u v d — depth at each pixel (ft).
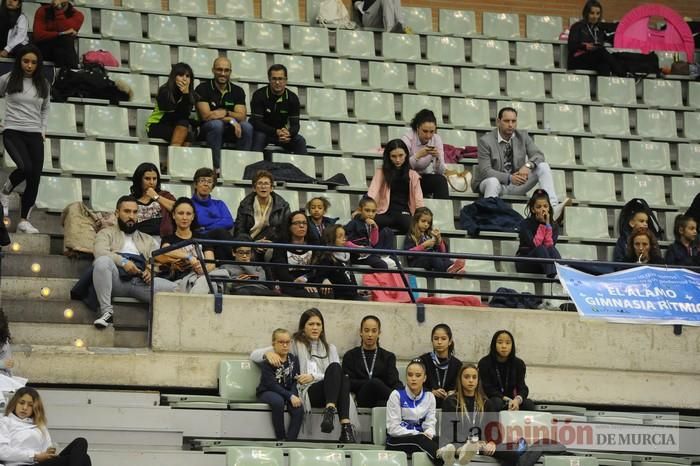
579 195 130.00
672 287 106.01
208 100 122.01
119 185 114.21
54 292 100.78
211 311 97.96
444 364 97.60
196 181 107.14
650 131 140.87
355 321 100.37
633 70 145.07
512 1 155.22
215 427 92.43
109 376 95.35
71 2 135.64
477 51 144.46
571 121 139.03
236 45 138.82
